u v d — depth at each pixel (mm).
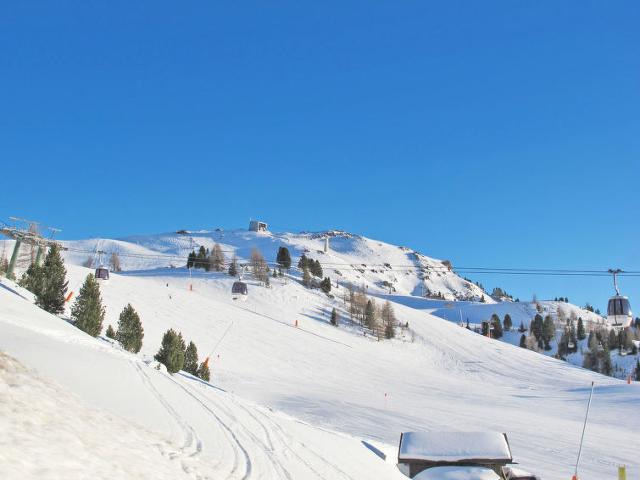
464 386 82000
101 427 10703
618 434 42312
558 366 109875
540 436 38938
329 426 36125
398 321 129750
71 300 59844
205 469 10805
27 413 9398
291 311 117938
